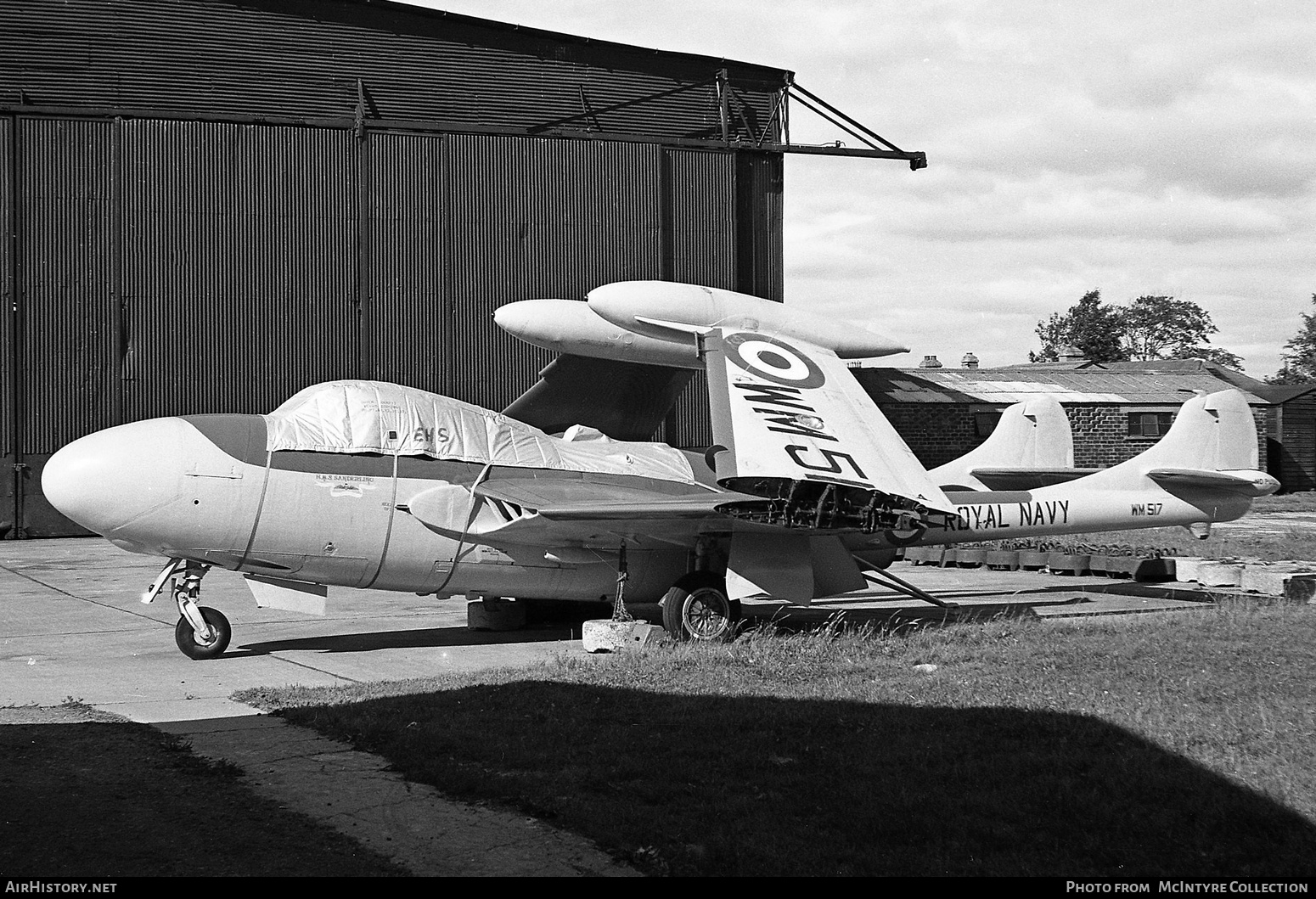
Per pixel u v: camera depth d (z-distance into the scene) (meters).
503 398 27.64
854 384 12.50
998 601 15.01
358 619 13.25
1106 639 10.47
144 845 5.14
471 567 11.13
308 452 10.36
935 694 7.97
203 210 25.52
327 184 26.39
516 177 27.73
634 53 29.70
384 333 26.78
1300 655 9.57
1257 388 42.75
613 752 6.48
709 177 29.52
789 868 4.82
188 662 10.09
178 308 25.38
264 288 25.97
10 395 24.20
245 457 10.12
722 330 12.53
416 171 27.05
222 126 25.67
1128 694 7.98
